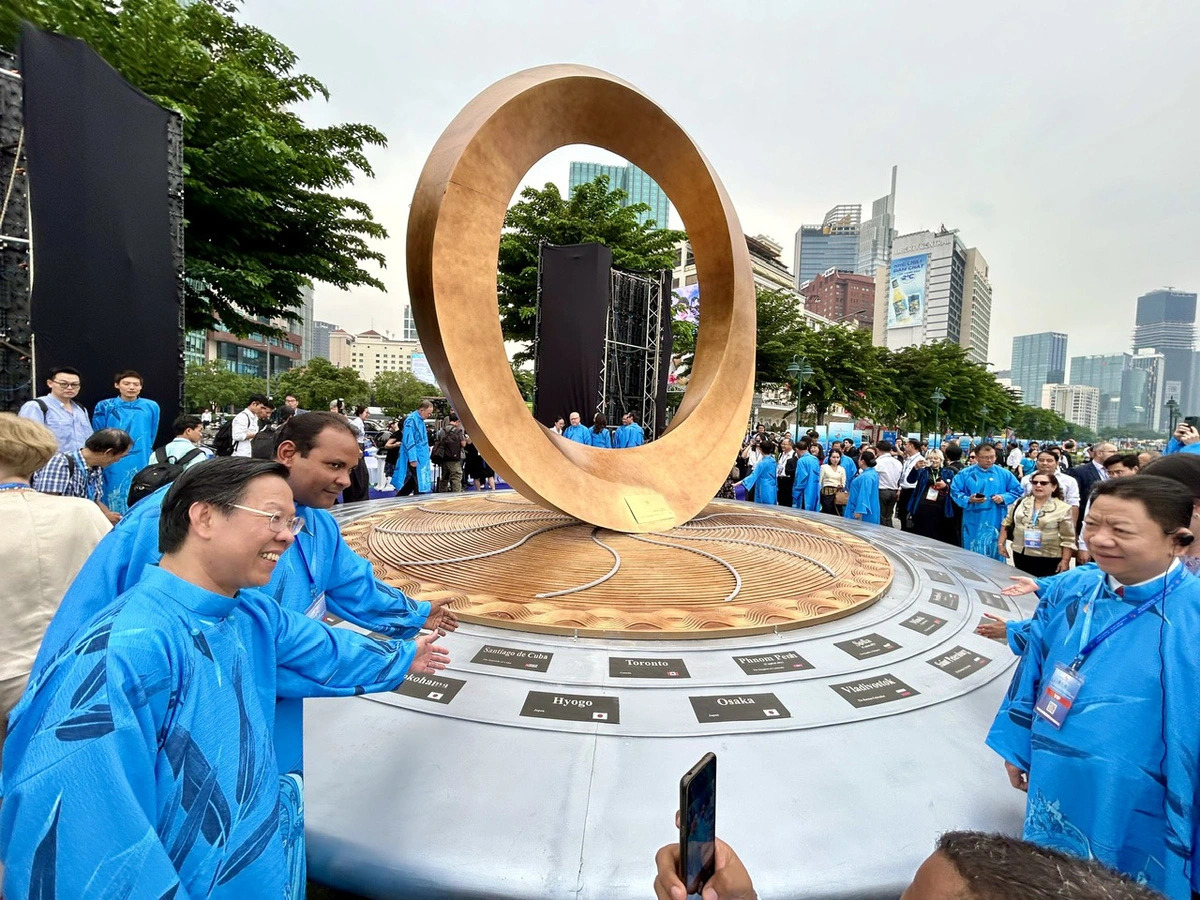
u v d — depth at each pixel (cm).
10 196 722
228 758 153
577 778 283
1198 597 218
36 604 292
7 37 1109
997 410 5953
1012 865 100
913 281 11850
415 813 262
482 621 434
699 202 762
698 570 553
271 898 162
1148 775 217
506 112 566
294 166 1527
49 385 648
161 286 855
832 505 1227
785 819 265
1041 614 263
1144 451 888
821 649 420
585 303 1677
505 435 568
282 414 1027
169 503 158
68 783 121
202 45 1498
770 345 3375
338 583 272
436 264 536
